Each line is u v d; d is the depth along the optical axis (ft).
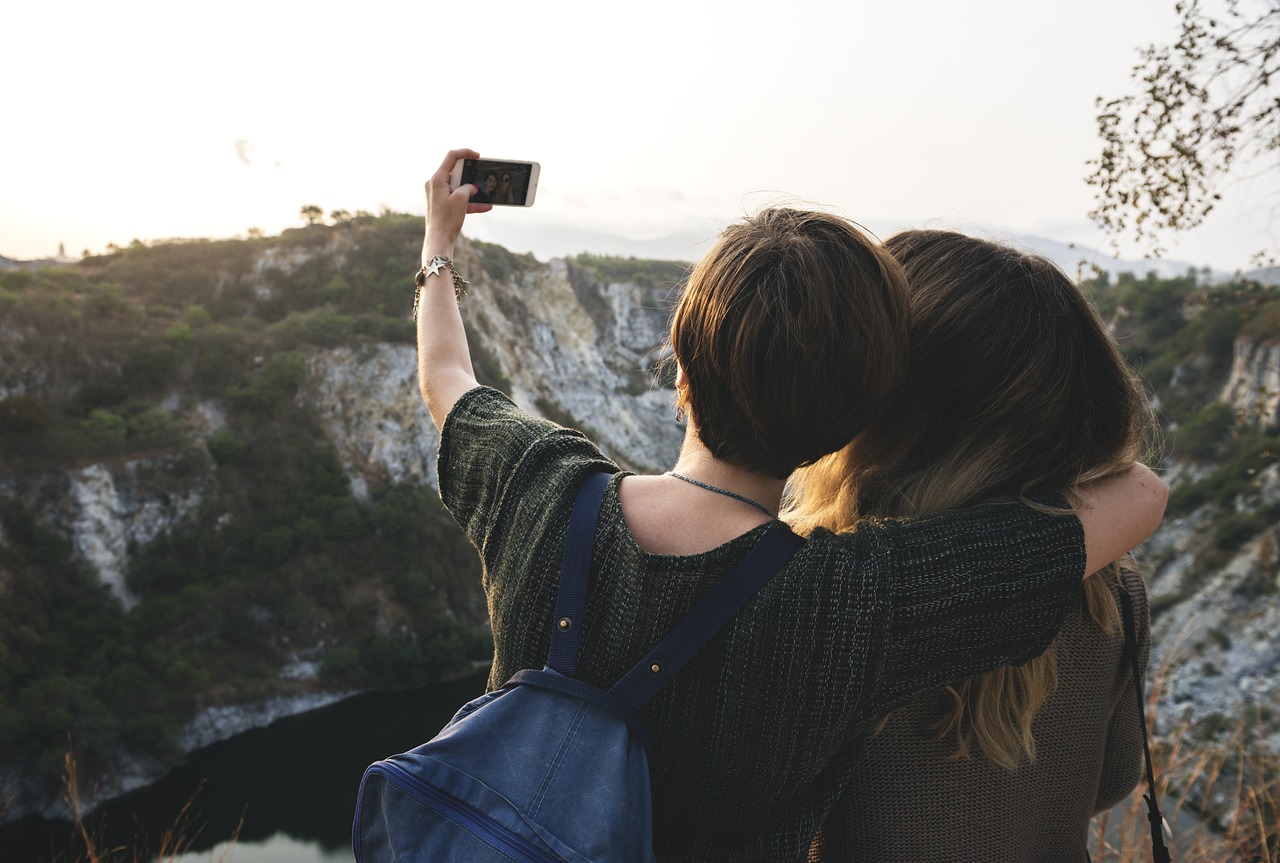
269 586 155.74
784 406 2.49
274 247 229.45
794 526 3.58
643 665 2.48
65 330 172.76
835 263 2.52
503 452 2.98
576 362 246.27
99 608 139.85
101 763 114.83
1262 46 13.73
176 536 154.30
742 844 2.74
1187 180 14.69
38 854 100.99
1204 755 7.45
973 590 2.52
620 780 2.35
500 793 2.31
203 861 17.48
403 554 170.19
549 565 2.64
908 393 3.17
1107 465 3.16
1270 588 122.01
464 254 232.32
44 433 150.10
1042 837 3.38
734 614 2.48
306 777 118.32
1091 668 3.29
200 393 179.93
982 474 3.02
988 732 3.06
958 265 3.18
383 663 152.66
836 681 2.44
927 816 3.23
